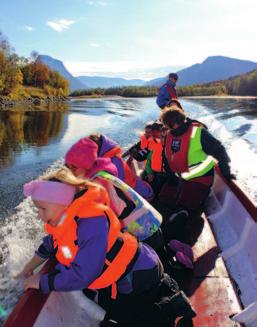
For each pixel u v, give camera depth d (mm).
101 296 1850
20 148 10938
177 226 3158
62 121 20297
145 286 1762
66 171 1581
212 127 12875
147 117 18562
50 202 1488
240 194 3217
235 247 2859
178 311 1845
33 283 1707
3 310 2312
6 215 4637
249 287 2424
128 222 2113
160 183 4062
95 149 2133
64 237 1561
